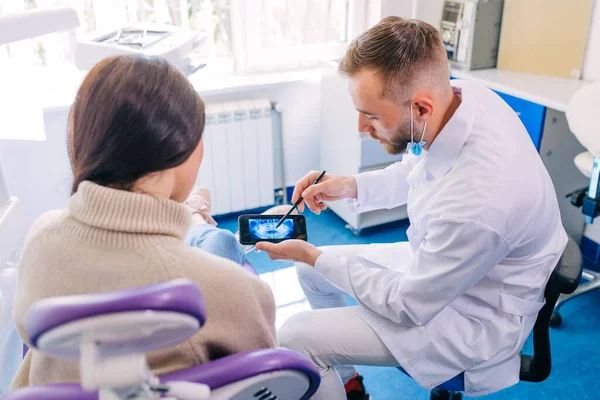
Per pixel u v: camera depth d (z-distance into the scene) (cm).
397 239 289
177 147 78
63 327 52
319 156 318
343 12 299
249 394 77
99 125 74
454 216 118
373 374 204
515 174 121
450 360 131
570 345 216
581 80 253
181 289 55
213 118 270
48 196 259
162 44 164
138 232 76
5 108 238
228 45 280
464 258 118
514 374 139
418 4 300
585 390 195
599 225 266
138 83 75
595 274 243
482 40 269
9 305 128
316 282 164
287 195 321
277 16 283
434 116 125
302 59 298
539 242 129
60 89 250
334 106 279
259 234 145
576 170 257
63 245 79
